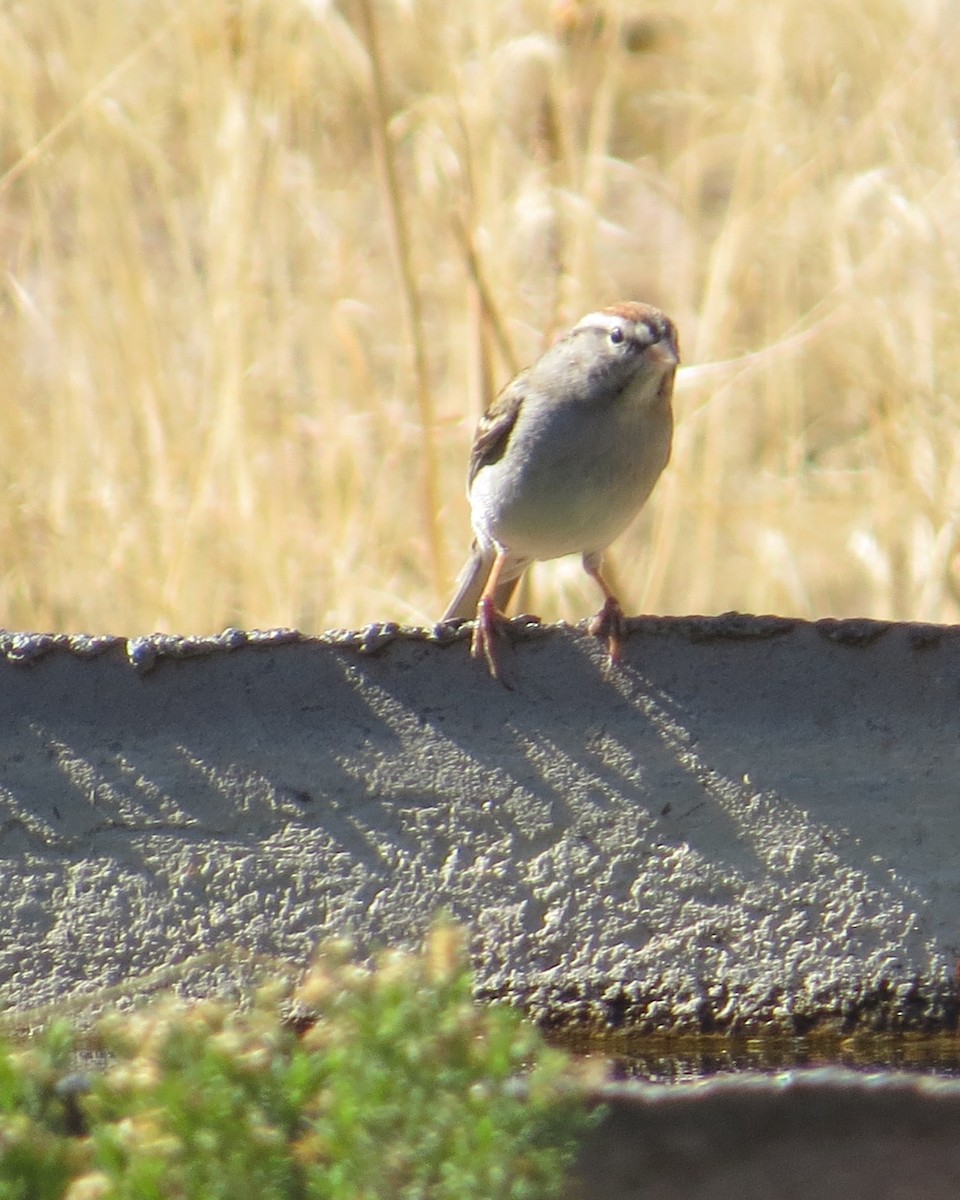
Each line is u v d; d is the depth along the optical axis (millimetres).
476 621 5973
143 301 11336
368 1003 3953
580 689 6008
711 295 11938
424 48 12117
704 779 6016
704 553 11344
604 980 6016
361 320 12148
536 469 8203
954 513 11164
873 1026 6027
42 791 5961
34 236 12062
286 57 11719
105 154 11438
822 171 12383
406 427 11570
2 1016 5266
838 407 13391
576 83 12992
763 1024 6008
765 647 6004
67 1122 4000
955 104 12891
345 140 12859
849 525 12477
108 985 5934
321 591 11016
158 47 12375
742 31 13781
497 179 11789
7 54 11695
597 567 8836
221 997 5918
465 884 6000
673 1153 4102
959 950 6031
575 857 6016
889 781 6004
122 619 10812
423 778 5988
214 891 5965
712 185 15625
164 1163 3684
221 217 11242
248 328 11320
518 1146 3752
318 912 5973
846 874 6035
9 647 5926
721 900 6039
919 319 11633
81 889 5965
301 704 5980
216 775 5961
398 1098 3771
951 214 11953
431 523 10492
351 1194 3699
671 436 8438
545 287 12039
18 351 11773
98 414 11211
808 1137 4133
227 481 11023
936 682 5977
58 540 10953
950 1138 4113
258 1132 3762
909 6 12984
